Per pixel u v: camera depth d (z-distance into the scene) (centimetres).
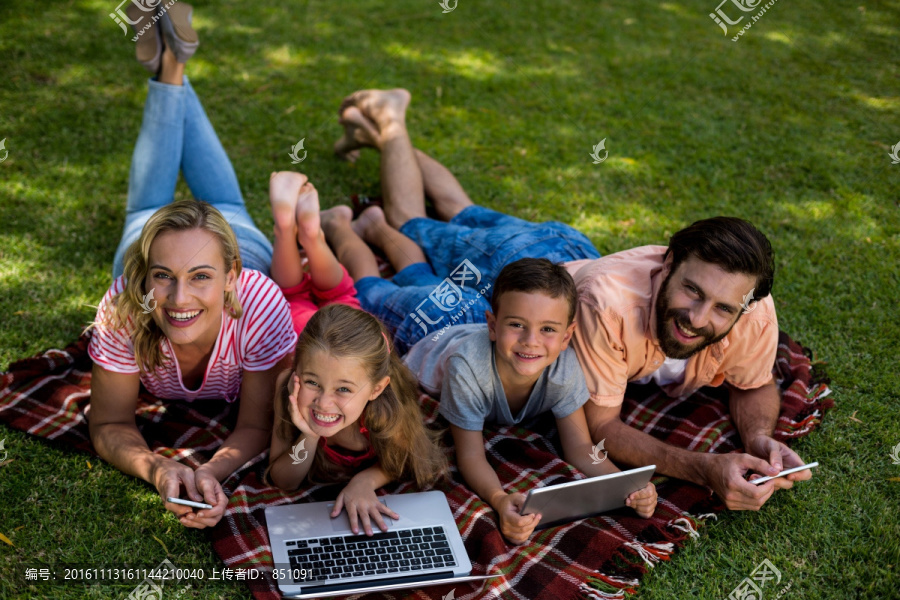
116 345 187
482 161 346
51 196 294
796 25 505
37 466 194
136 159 246
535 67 432
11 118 332
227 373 203
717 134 380
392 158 282
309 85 388
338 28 451
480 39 458
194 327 183
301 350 175
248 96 372
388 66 416
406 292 237
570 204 323
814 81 438
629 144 367
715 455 197
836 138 382
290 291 236
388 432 187
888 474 212
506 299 187
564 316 188
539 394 206
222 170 255
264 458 202
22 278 255
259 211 300
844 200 334
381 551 175
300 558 171
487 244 248
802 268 292
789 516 198
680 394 233
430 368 217
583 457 205
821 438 222
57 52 385
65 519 182
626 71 436
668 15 514
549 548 184
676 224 315
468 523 187
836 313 271
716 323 191
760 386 223
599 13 508
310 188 224
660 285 199
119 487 191
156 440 206
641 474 182
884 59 469
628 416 227
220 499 177
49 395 213
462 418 200
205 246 176
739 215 321
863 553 189
